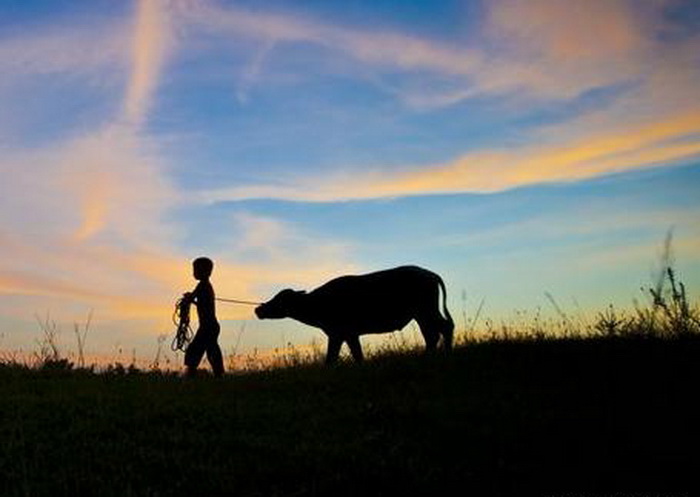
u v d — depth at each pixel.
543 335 15.12
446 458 8.82
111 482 8.01
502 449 9.08
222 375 14.98
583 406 10.97
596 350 13.80
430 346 15.82
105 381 14.01
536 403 11.20
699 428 9.70
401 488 7.91
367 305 15.92
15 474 8.16
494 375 13.01
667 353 13.01
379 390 12.48
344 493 7.82
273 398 12.27
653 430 9.66
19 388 13.00
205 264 15.01
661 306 13.99
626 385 11.88
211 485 7.93
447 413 10.66
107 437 9.67
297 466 8.41
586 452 8.95
